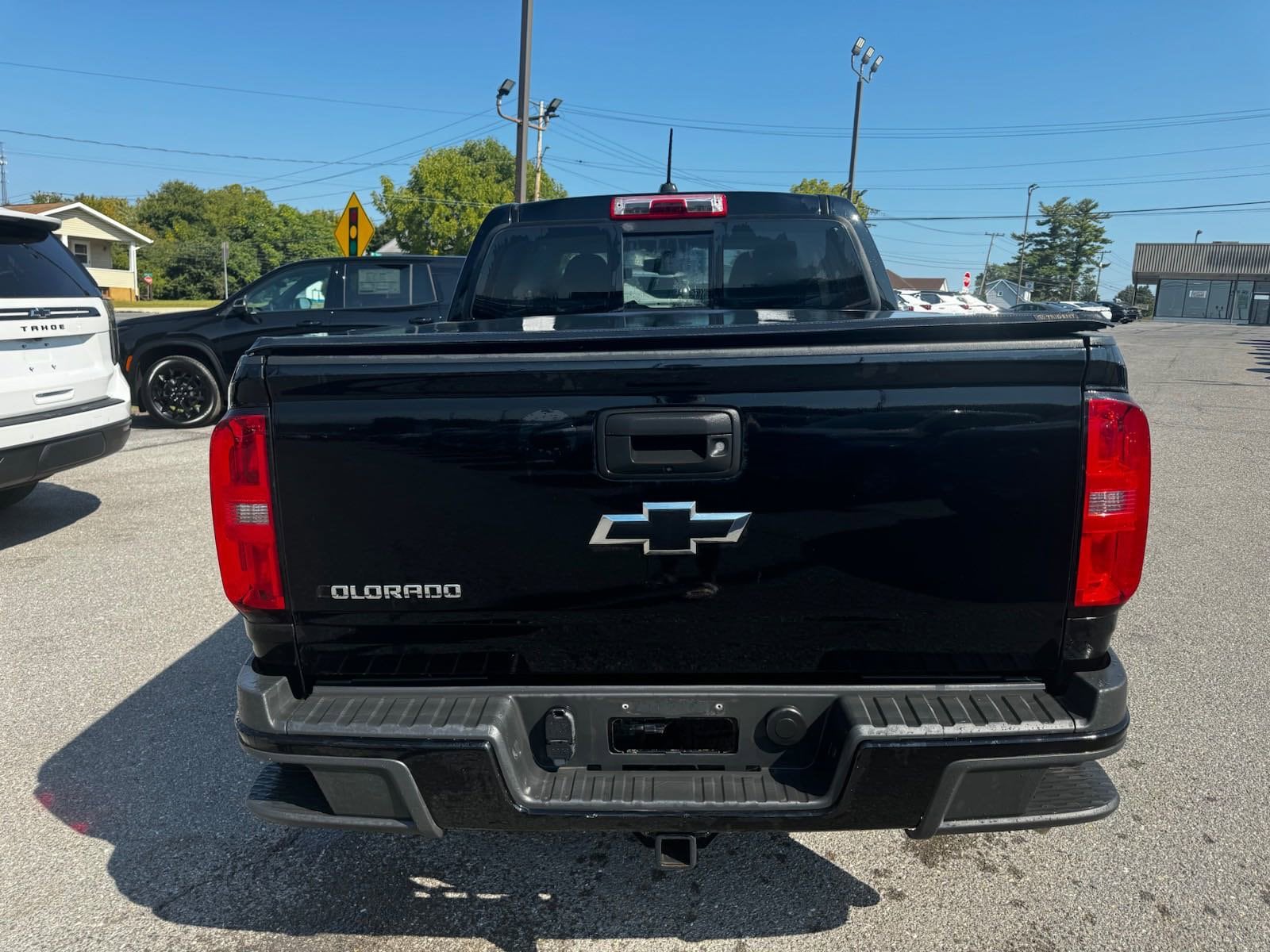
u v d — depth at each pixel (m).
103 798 3.28
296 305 10.32
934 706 2.09
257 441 2.11
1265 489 8.00
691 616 2.13
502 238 3.79
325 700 2.20
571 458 2.07
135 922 2.63
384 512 2.11
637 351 2.05
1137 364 21.92
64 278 6.16
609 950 2.51
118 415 6.50
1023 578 2.08
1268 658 4.41
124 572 5.69
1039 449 2.04
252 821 3.15
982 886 2.77
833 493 2.06
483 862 2.91
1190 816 3.11
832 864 2.90
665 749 2.20
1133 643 4.60
